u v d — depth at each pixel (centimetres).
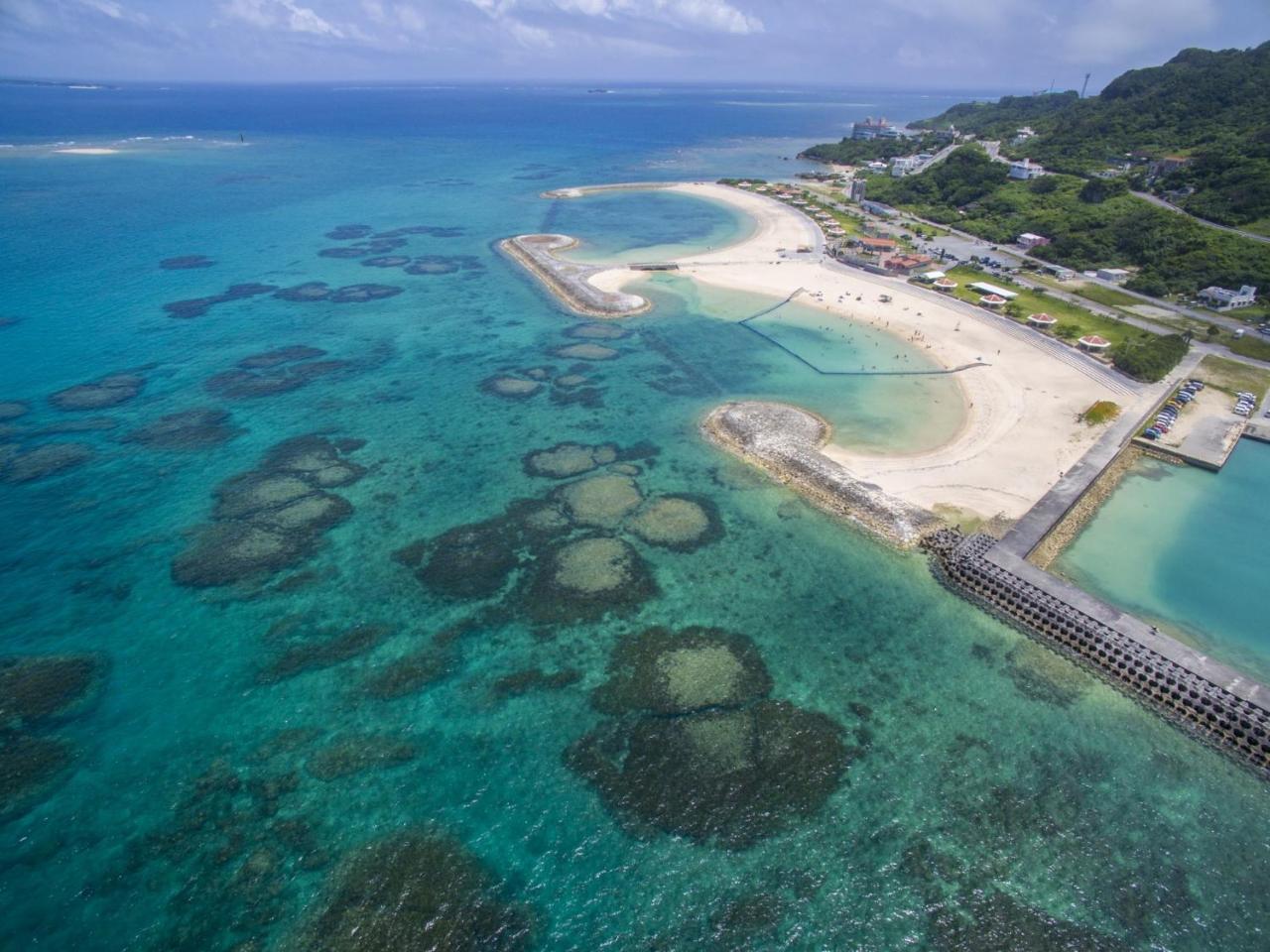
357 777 3347
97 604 4362
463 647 4116
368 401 7038
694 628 4275
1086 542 5031
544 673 3941
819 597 4531
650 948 2727
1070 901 2902
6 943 2686
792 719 3678
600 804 3244
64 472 5669
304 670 3931
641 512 5369
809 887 2936
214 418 6588
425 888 2900
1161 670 3838
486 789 3303
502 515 5331
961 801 3284
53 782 3284
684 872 2984
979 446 6088
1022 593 4366
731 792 3303
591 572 4725
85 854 2998
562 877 2955
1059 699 3834
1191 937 2798
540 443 6328
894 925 2809
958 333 8506
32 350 7825
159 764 3391
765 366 7869
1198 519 5291
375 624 4272
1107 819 3222
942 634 4259
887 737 3594
